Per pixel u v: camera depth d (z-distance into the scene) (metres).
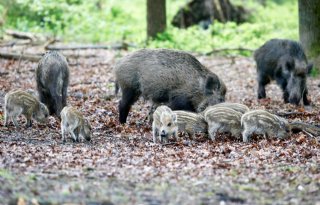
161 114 12.26
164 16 27.39
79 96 17.31
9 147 11.26
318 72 21.55
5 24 30.78
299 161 10.54
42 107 13.55
